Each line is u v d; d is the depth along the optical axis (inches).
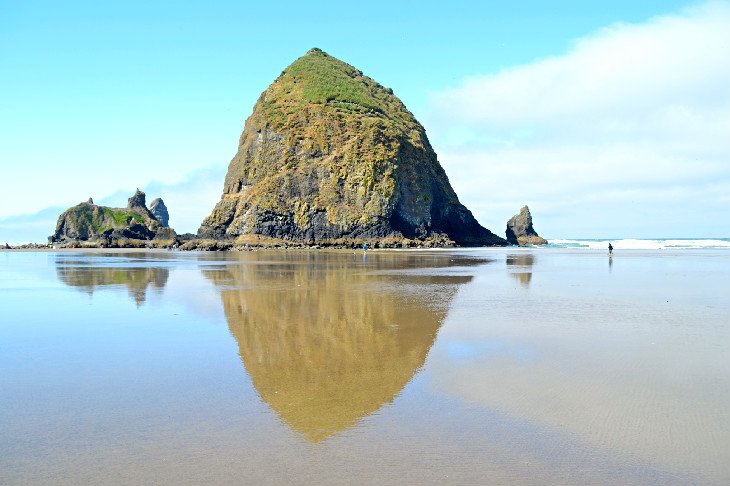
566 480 268.4
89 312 783.1
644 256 2481.5
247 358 508.7
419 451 300.8
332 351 536.1
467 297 934.4
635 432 327.0
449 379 439.2
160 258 2490.2
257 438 318.0
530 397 392.2
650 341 573.3
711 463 285.7
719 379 434.3
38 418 351.3
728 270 1547.7
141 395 398.0
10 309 816.3
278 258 2391.7
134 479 267.7
